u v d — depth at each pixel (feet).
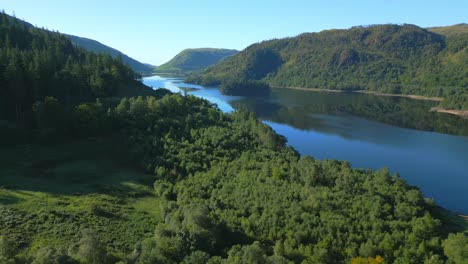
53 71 395.34
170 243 154.71
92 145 302.04
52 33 629.10
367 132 529.04
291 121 613.52
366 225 184.65
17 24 571.69
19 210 183.52
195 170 261.24
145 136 312.29
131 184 245.04
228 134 337.93
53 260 124.16
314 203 199.62
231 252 151.23
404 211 203.21
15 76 315.99
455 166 373.81
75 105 343.87
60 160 270.05
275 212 191.21
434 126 578.66
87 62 533.96
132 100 378.12
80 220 183.21
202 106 451.94
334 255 167.94
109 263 134.41
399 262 160.56
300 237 175.11
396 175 254.47
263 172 249.14
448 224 220.64
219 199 213.05
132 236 175.94
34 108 300.40
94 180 245.65
